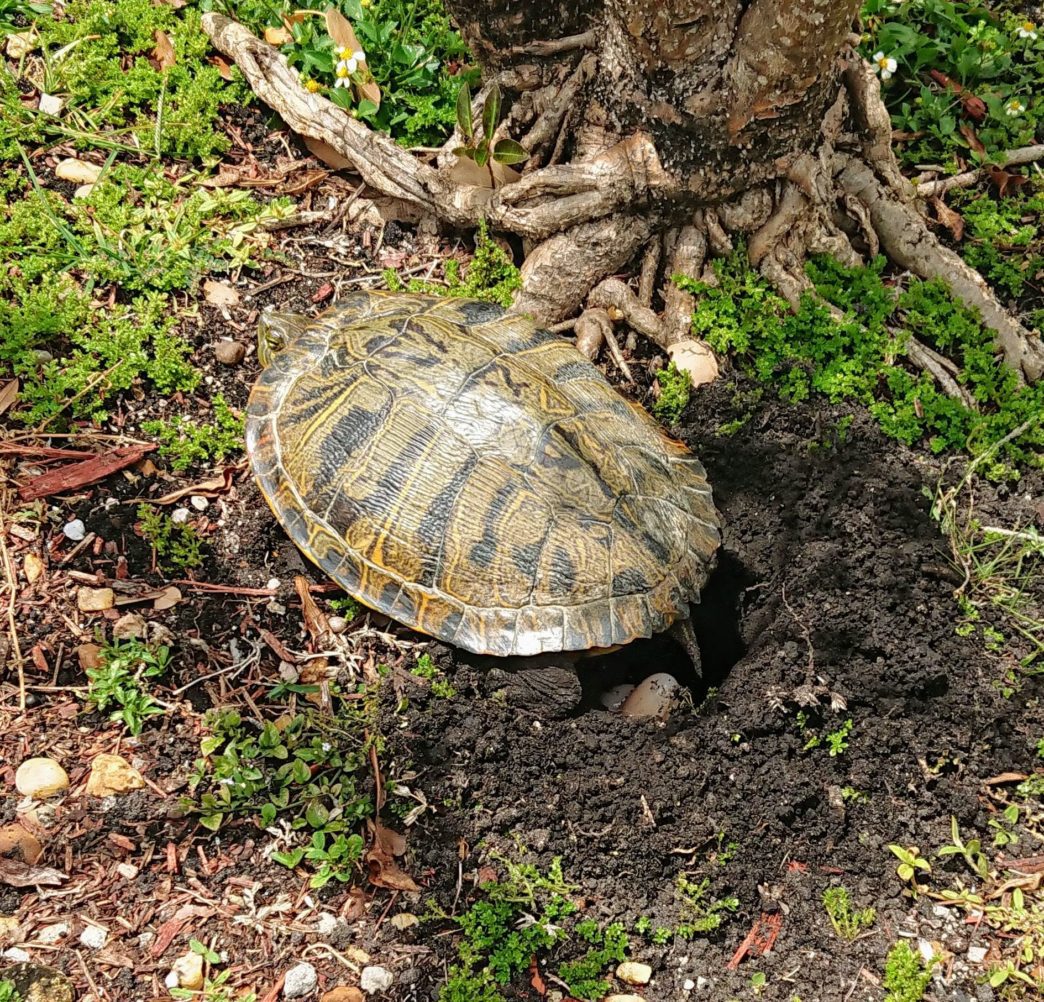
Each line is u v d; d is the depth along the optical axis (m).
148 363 0.87
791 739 0.79
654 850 0.75
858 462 0.89
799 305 0.93
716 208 0.92
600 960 0.72
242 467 0.86
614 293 0.92
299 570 0.83
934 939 0.74
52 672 0.78
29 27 0.99
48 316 0.87
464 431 0.78
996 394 0.92
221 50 1.00
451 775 0.77
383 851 0.74
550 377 0.81
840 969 0.73
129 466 0.85
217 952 0.71
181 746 0.77
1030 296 0.99
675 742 0.79
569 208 0.90
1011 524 0.87
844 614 0.82
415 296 0.86
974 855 0.77
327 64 0.98
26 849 0.73
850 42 0.89
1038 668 0.82
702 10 0.81
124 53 1.00
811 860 0.76
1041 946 0.74
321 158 0.99
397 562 0.78
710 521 0.81
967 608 0.83
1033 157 1.04
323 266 0.95
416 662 0.80
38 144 0.95
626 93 0.88
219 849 0.74
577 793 0.77
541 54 0.90
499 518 0.77
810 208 0.92
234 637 0.81
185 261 0.92
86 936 0.71
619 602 0.77
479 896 0.74
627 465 0.79
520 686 0.79
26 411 0.85
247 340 0.91
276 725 0.78
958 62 1.06
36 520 0.82
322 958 0.72
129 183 0.94
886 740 0.79
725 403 0.90
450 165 0.94
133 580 0.81
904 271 0.97
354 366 0.80
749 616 0.85
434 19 1.02
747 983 0.73
